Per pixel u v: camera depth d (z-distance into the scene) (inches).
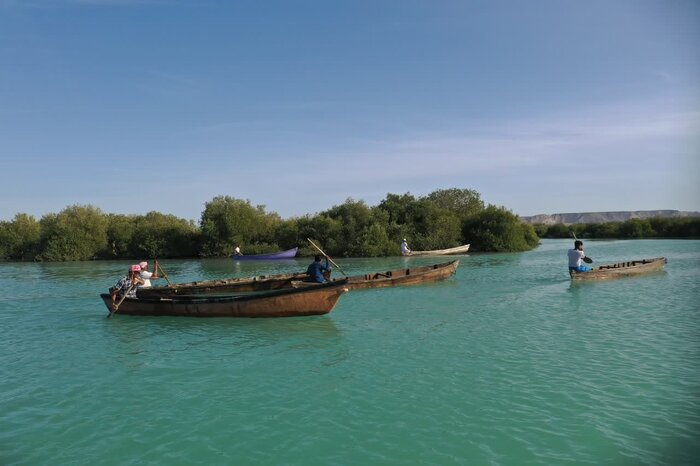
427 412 378.6
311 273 868.6
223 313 754.8
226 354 562.3
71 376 492.4
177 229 2819.9
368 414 378.6
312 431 352.2
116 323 755.4
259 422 370.3
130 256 2854.3
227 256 2719.0
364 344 590.6
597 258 1850.4
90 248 2758.4
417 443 329.7
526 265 1615.4
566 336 597.3
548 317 714.2
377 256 2367.1
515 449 317.1
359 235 2439.7
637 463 295.0
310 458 314.0
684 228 3348.9
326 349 573.3
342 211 2637.8
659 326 636.7
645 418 354.9
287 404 403.9
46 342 641.6
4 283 1439.5
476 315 744.3
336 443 333.4
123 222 2940.5
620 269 1130.0
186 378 478.0
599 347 543.2
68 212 2901.1
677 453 304.7
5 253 2864.2
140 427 366.6
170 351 581.9
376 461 307.9
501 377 452.4
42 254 2721.5
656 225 3545.8
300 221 2650.1
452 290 1021.2
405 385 439.5
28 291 1219.2
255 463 310.2
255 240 2817.4
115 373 499.5
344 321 728.3
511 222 2534.5
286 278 1060.5
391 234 2524.6
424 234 2610.7
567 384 428.5
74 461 319.3
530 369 472.4
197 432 355.9
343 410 387.9
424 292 1001.5
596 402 386.6
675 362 481.4
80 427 369.7
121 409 402.3
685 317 687.7
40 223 3006.9
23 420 384.8
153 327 719.1
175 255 2817.4
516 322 686.5
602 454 307.0
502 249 2465.6
